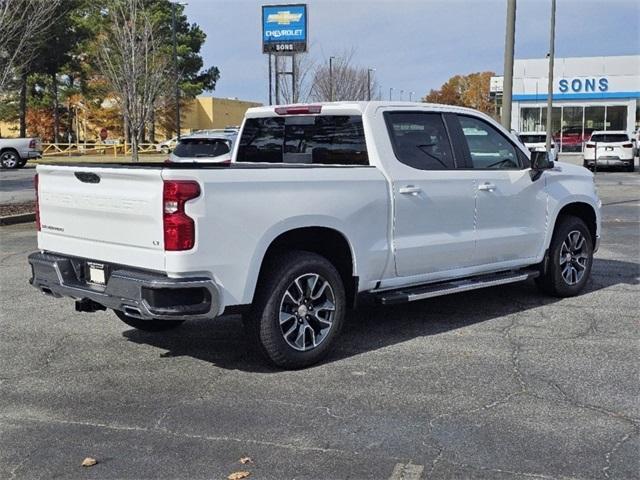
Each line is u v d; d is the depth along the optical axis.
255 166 5.88
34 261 6.03
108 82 42.19
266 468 4.05
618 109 44.91
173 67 43.88
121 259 5.37
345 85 43.56
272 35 32.09
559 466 4.05
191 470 4.04
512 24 12.86
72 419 4.77
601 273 9.48
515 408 4.88
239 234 5.26
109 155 45.56
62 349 6.32
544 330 6.78
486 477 3.93
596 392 5.17
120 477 3.97
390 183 6.22
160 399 5.11
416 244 6.43
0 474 4.01
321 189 5.74
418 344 6.38
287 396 5.14
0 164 33.34
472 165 7.01
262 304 5.51
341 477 3.94
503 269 7.41
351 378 5.51
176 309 5.04
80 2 43.88
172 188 4.98
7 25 15.23
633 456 4.17
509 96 13.05
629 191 21.44
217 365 5.86
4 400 5.12
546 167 7.43
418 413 4.80
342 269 6.14
